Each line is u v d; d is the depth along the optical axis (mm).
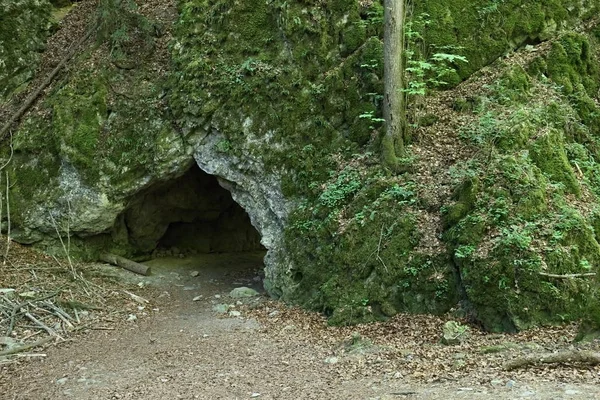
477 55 12336
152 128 13164
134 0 14984
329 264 10547
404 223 10008
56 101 13805
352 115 11742
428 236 9844
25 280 11789
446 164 10602
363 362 8008
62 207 13242
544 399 5926
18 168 13766
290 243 11281
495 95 11477
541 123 10844
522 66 12031
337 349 8703
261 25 12891
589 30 12820
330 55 12297
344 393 6961
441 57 11297
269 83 12336
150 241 14938
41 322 10273
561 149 10461
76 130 13320
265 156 12078
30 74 15188
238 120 12398
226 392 7395
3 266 12266
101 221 13328
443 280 9430
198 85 12820
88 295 11695
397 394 6613
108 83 13812
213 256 15820
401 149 10898
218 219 16375
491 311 8758
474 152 10492
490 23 12484
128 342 9727
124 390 7664
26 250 13328
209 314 11141
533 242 8930
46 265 12703
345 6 12383
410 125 11227
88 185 13148
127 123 13375
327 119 11922
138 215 14414
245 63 12539
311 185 11484
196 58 13094
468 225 9383
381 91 11562
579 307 8594
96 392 7664
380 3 12445
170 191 14781
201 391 7477
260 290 12594
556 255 8758
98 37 14547
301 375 7809
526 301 8594
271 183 11984
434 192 10219
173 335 9984
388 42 10977
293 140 11953
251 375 7961
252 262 15383
